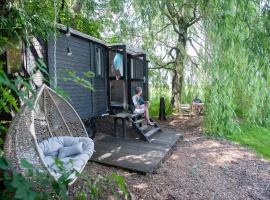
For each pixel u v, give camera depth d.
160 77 10.62
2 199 1.06
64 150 3.41
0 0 3.09
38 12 3.80
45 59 4.41
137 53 7.94
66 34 4.78
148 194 3.37
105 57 6.80
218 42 5.45
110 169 4.11
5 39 1.97
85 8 6.88
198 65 9.25
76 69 5.41
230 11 4.34
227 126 6.52
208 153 5.46
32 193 1.00
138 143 5.53
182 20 9.20
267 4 3.82
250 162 5.05
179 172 4.23
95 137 5.96
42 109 3.50
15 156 2.25
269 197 3.66
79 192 2.76
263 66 4.20
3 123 3.18
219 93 6.24
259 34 3.94
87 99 5.83
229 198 3.54
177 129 7.79
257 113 6.64
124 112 6.82
